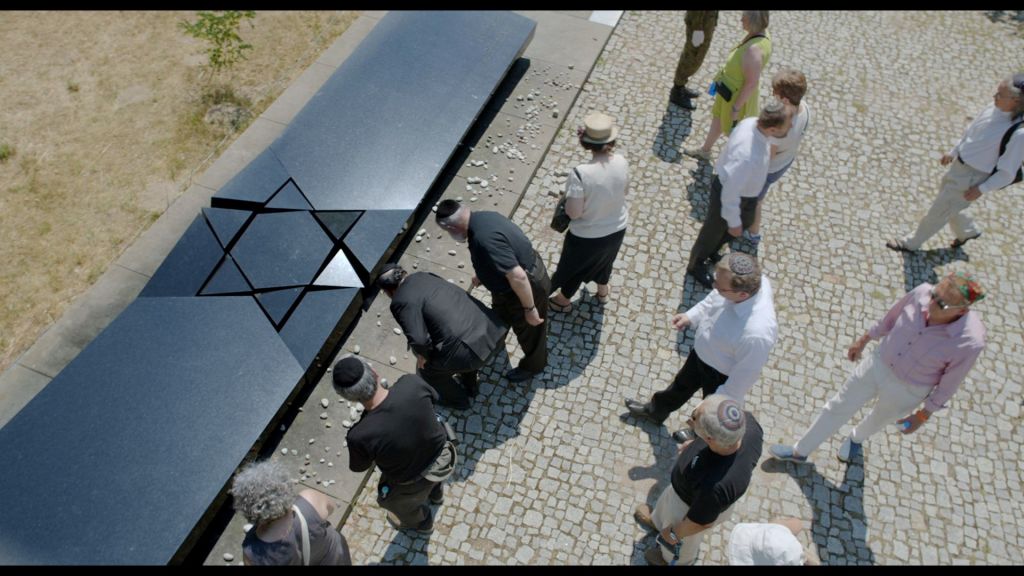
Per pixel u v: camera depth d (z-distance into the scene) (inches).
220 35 303.3
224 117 287.1
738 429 121.5
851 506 185.2
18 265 238.4
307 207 215.2
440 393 191.2
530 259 170.9
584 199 176.2
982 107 295.7
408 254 230.8
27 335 221.6
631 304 226.8
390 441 138.6
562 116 281.9
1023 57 319.0
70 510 156.6
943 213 223.6
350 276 201.2
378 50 266.1
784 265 239.0
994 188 205.9
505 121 277.7
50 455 164.4
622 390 206.5
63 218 251.8
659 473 189.8
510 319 184.1
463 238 172.2
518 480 187.6
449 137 239.3
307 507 129.2
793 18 338.3
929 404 154.9
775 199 259.3
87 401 173.0
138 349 181.9
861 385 163.8
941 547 178.4
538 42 315.0
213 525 173.2
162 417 170.6
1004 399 206.1
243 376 178.2
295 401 194.5
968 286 134.2
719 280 142.9
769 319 147.5
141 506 157.8
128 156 271.7
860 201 259.3
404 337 209.9
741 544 134.2
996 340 219.9
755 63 221.1
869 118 289.9
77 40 319.3
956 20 339.6
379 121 240.8
